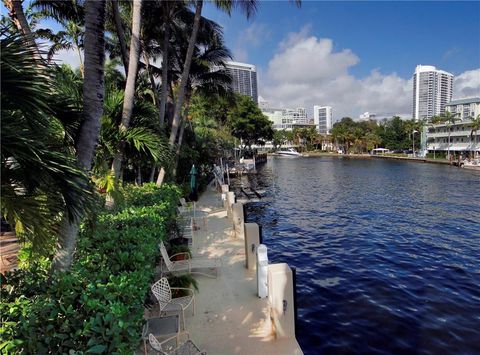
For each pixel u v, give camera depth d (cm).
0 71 240
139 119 803
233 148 4734
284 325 480
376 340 582
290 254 1078
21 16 855
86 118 423
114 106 777
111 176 728
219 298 605
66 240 386
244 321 525
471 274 901
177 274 666
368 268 948
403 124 9038
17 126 268
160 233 609
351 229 1409
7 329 246
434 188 2758
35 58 272
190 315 543
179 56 1861
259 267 605
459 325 631
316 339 587
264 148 12738
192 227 1026
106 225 581
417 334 601
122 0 1435
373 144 9275
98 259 426
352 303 725
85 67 425
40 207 300
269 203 2050
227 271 738
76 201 302
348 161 7100
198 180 2219
